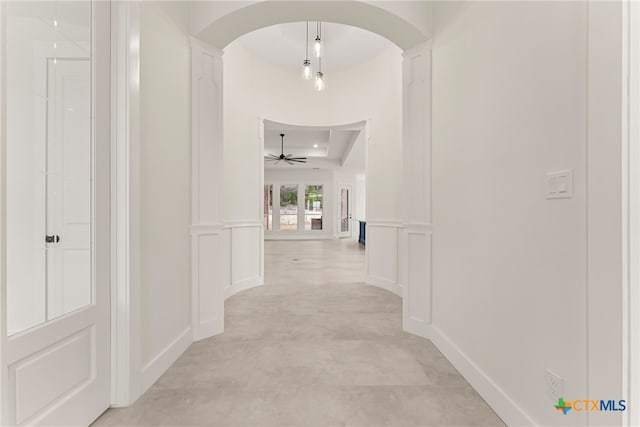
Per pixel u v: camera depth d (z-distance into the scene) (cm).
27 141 130
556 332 127
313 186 1323
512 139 156
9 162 123
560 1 125
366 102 462
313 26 399
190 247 248
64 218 146
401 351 236
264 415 162
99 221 164
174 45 226
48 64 139
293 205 1308
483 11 183
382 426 154
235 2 238
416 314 268
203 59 260
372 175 458
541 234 135
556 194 126
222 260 277
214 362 218
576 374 117
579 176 115
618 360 100
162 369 204
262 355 229
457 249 213
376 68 445
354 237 1370
